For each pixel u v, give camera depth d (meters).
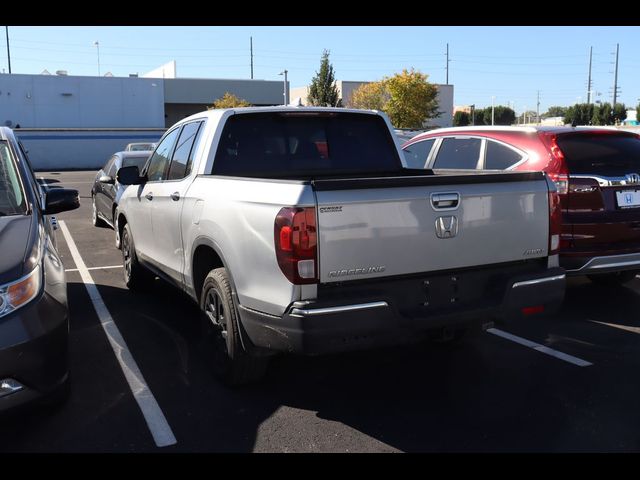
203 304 4.59
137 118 47.91
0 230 3.98
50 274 3.89
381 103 46.38
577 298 6.76
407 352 5.17
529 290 4.10
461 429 3.86
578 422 3.93
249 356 4.20
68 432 3.82
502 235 4.07
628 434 3.77
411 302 3.83
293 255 3.51
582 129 6.15
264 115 5.09
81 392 4.39
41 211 4.53
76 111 46.00
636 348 5.23
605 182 5.77
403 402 4.24
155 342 5.41
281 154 5.16
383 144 5.64
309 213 3.50
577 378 4.62
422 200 3.77
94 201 12.41
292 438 3.76
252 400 4.27
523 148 6.25
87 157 41.72
